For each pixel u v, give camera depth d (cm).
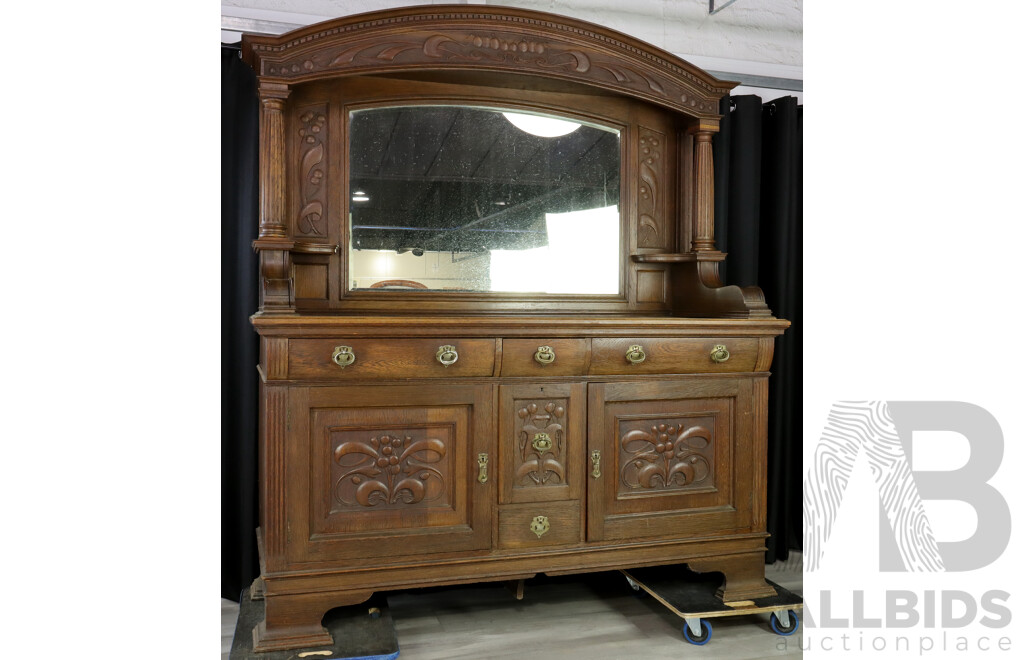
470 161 261
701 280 264
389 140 253
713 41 314
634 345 227
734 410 241
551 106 266
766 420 245
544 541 222
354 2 271
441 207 258
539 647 224
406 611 252
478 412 215
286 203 240
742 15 318
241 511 261
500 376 217
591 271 272
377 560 209
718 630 238
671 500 234
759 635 234
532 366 218
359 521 208
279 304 205
